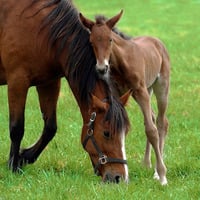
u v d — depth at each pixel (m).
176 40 37.75
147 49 14.22
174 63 29.69
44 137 14.58
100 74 12.43
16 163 14.14
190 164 14.20
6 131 17.59
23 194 12.08
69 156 15.04
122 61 13.03
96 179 13.12
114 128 12.03
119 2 56.00
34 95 22.50
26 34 13.68
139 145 16.06
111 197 11.60
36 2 13.87
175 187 12.54
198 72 27.58
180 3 55.19
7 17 13.96
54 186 12.38
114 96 12.33
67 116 19.39
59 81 14.45
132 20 46.00
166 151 15.40
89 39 12.94
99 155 12.18
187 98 22.25
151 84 14.34
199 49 34.34
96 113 12.28
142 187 12.41
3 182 13.08
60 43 13.34
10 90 13.92
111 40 12.59
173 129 17.86
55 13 13.52
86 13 48.34
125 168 12.11
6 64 13.92
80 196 11.80
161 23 44.69
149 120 13.12
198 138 16.77
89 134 12.34
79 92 12.92
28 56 13.70
